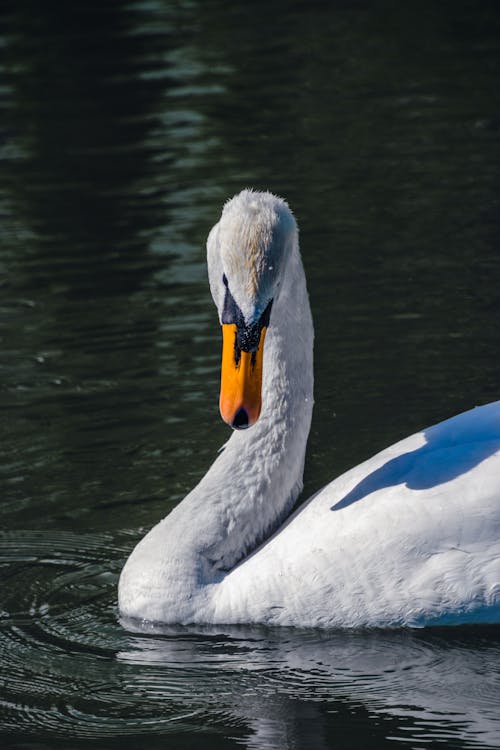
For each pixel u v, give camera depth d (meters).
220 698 9.13
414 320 15.77
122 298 16.97
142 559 10.56
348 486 10.37
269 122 23.81
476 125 22.83
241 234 9.19
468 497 9.83
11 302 17.12
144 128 23.86
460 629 9.86
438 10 30.73
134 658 9.80
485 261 17.30
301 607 10.02
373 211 19.38
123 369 15.02
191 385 14.55
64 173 22.02
